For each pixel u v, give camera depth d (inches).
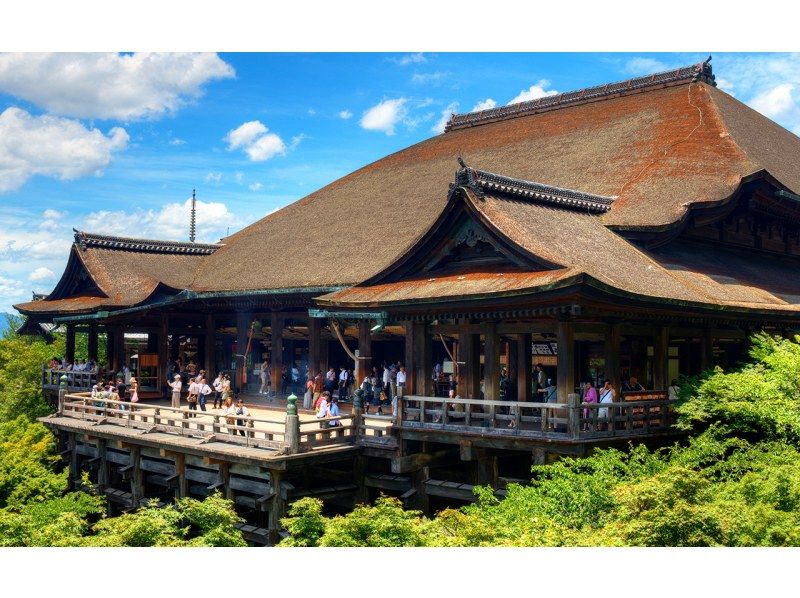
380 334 1375.5
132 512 1223.5
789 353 940.6
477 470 1043.9
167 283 1804.9
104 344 2573.8
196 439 1116.5
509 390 1179.9
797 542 600.1
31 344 2337.6
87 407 1382.9
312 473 1110.4
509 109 1996.8
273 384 1557.6
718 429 882.1
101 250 1905.8
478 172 1035.9
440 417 1042.7
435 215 1496.1
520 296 886.4
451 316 996.6
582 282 829.2
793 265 1513.3
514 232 976.3
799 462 754.8
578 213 1193.4
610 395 935.0
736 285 1169.4
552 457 899.4
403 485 1046.4
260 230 1963.6
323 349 1515.7
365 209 1731.1
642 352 1146.0
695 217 1229.7
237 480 1050.1
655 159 1416.1
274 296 1499.8
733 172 1295.5
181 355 1948.8
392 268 1105.4
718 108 1555.1
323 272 1444.4
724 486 751.7
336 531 685.3
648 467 796.0
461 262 1071.0
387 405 1391.5
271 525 981.8
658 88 1758.1
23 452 1316.4
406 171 1898.4
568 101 1894.7
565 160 1584.6
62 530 820.6
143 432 1204.5
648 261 1108.5
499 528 686.5
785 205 1373.0
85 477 1275.8
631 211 1227.2
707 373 985.5
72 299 1888.5
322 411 1168.2
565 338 898.1
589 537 635.5
